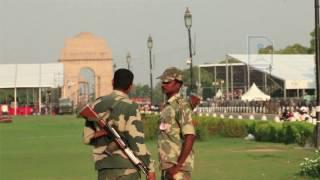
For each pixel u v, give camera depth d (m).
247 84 153.88
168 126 12.72
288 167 26.17
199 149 37.72
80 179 23.78
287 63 145.62
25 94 179.75
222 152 35.16
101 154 10.99
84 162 30.64
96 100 11.38
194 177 23.30
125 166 10.85
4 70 156.62
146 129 45.62
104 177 10.94
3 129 68.19
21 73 156.88
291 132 40.84
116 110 11.06
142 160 10.96
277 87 140.25
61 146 42.47
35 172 26.45
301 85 133.12
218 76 185.50
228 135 48.91
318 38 35.84
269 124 44.47
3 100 173.62
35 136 55.03
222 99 138.25
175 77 12.81
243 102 109.38
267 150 36.09
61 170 27.08
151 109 84.00
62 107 137.00
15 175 25.44
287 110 67.56
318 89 35.59
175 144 12.68
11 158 33.53
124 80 11.32
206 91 191.00
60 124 80.38
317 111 35.53
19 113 137.50
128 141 11.01
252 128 47.34
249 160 29.83
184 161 12.56
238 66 165.50
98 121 11.02
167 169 12.67
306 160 23.81
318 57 35.72
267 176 23.23
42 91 165.12
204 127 46.16
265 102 98.56
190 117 12.68
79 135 56.06
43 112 142.38
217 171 25.25
